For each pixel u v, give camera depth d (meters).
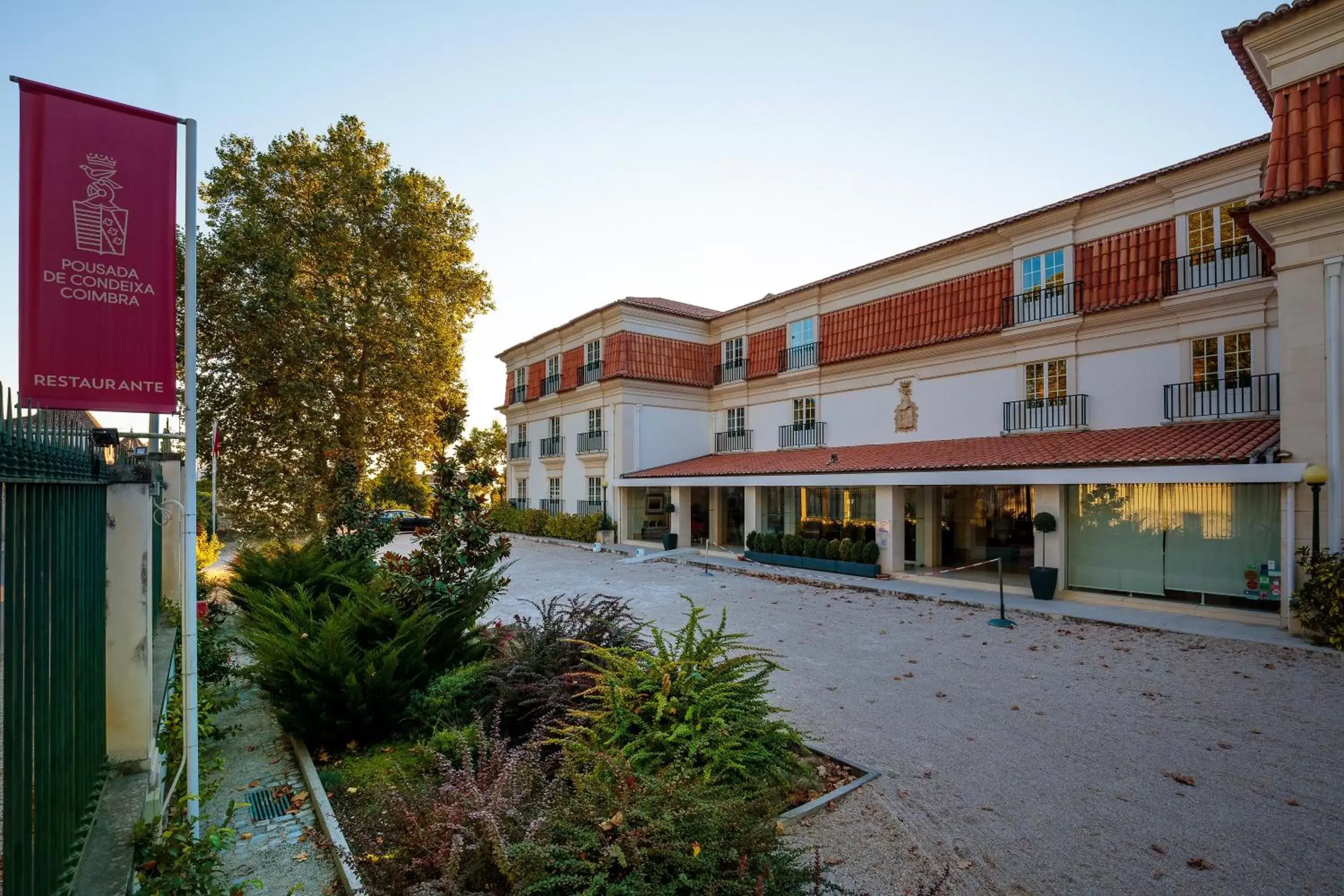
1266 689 7.85
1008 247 17.11
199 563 15.35
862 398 20.66
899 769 5.77
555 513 29.81
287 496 17.39
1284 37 10.57
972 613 12.63
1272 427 11.68
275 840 4.64
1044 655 9.59
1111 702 7.46
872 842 4.57
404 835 3.79
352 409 17.62
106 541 4.50
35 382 3.30
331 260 17.67
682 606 13.47
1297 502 10.20
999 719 6.98
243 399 16.11
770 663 6.28
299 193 18.03
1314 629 9.80
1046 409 15.83
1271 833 4.68
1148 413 14.12
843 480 17.06
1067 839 4.61
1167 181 13.97
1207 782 5.47
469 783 3.98
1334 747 6.14
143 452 7.72
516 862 3.27
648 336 26.34
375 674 6.10
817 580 16.28
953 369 18.05
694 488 25.53
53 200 3.41
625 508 26.05
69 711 3.32
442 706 6.29
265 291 15.82
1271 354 12.41
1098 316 14.88
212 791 4.46
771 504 21.02
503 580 8.61
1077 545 13.80
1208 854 4.41
